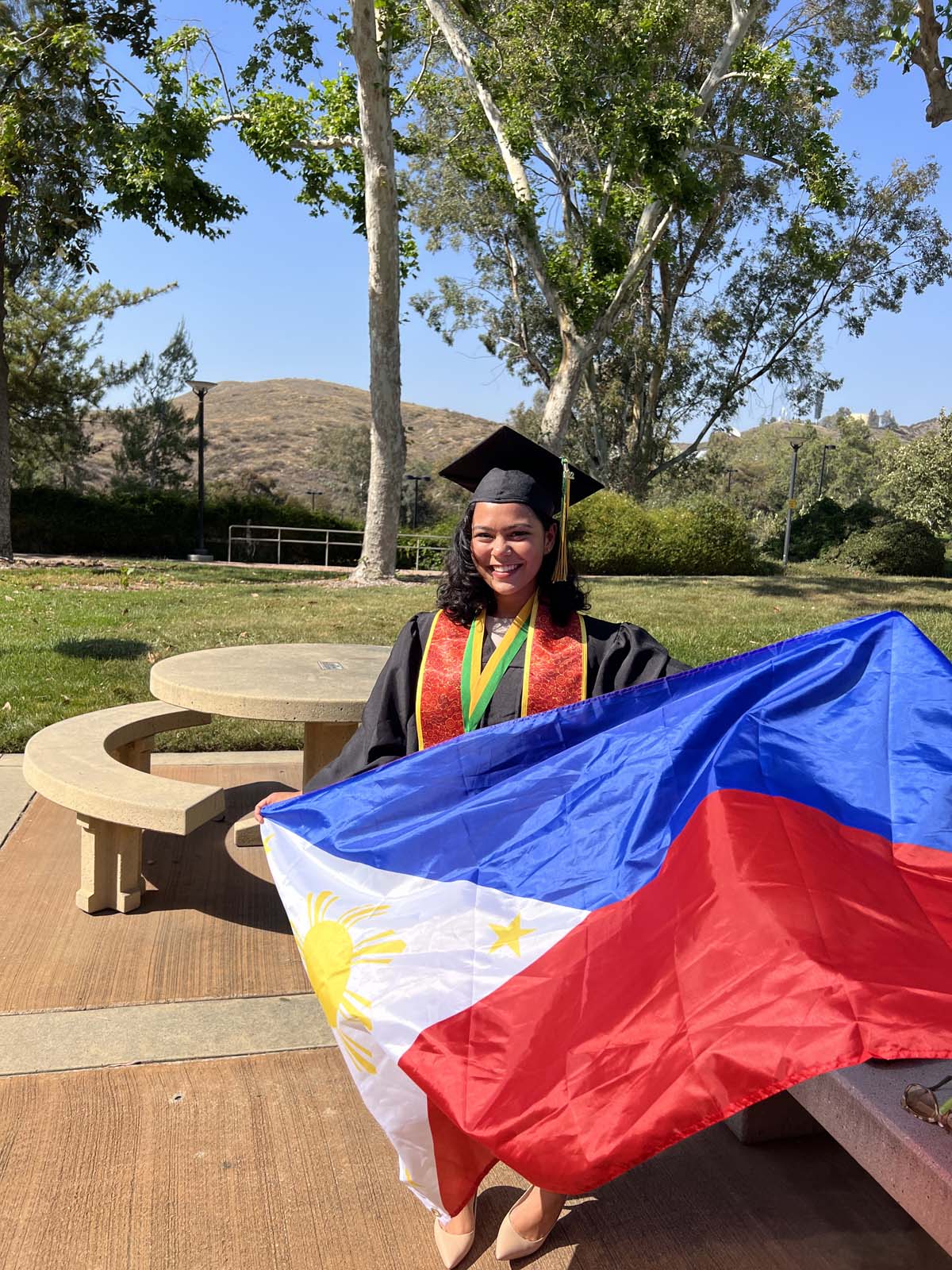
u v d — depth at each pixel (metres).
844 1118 1.54
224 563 26.28
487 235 30.97
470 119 19.97
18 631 10.09
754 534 32.72
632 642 2.42
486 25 17.89
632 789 2.15
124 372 34.16
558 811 2.18
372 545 17.88
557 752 2.29
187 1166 2.45
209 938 3.71
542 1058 1.75
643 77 17.33
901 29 8.64
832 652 2.40
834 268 22.41
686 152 20.61
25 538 28.36
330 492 92.62
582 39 16.98
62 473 42.81
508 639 2.38
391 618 12.07
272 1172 2.43
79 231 19.20
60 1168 2.42
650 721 2.26
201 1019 3.14
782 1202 2.38
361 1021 1.92
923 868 1.96
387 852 2.23
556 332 33.31
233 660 4.92
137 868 3.93
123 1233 2.22
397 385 17.45
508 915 2.02
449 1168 1.89
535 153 22.42
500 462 2.43
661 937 1.81
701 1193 2.40
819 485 71.75
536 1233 2.14
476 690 2.36
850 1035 1.47
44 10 17.88
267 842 2.37
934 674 2.33
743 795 1.99
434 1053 1.83
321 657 5.07
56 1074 2.81
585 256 19.78
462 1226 2.16
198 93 17.86
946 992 1.56
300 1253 2.18
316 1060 2.94
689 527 24.08
